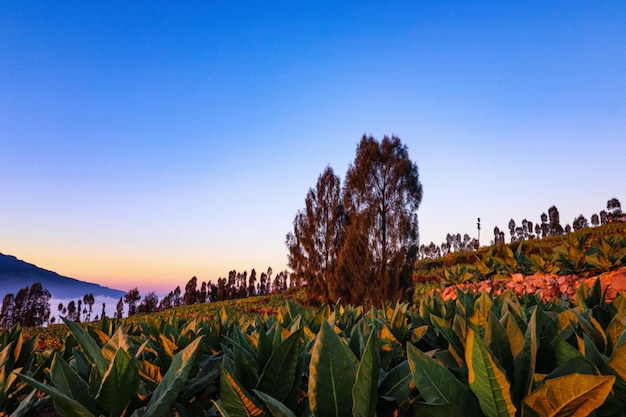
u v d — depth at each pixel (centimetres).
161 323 303
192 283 8944
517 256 1291
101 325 317
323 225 2505
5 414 213
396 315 243
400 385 145
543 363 159
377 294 1578
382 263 1642
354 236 1672
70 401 136
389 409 142
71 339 285
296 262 2536
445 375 125
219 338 288
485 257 1384
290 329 248
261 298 4791
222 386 135
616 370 127
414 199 1747
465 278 1341
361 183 1772
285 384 159
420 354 126
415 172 1783
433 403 119
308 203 2530
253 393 167
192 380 223
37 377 245
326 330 134
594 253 1033
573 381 104
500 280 1184
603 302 246
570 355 137
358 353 197
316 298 2408
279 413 120
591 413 120
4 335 262
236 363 170
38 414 240
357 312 343
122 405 165
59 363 172
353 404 118
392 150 1816
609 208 7775
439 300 301
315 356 131
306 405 156
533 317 136
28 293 10906
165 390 157
